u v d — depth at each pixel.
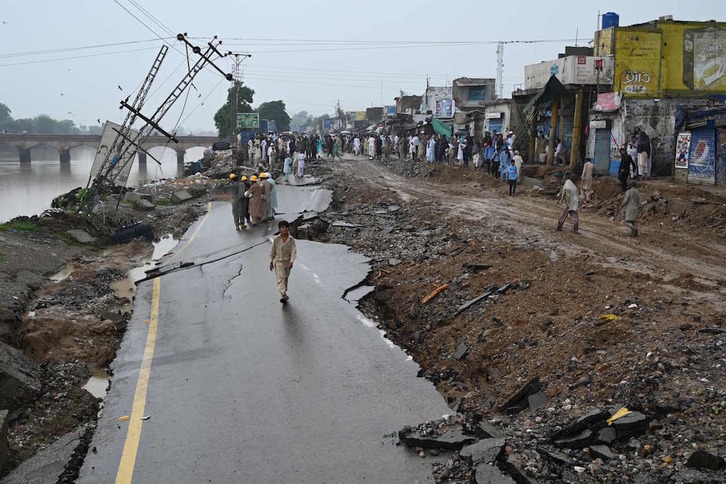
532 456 5.73
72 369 9.44
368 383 8.12
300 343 9.78
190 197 34.53
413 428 6.67
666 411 6.36
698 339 7.83
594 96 27.39
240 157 53.38
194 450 6.51
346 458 6.18
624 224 17.66
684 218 16.89
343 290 13.11
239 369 8.80
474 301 11.88
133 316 11.92
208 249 18.48
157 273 15.72
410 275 14.56
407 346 11.29
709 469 5.16
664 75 25.33
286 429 6.89
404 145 45.12
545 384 8.12
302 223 21.23
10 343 10.38
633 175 22.67
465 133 41.88
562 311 10.36
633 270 12.06
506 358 9.56
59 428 7.79
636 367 7.43
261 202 21.84
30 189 60.97
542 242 15.32
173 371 8.88
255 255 16.92
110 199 28.77
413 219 21.56
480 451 5.81
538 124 32.22
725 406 6.09
